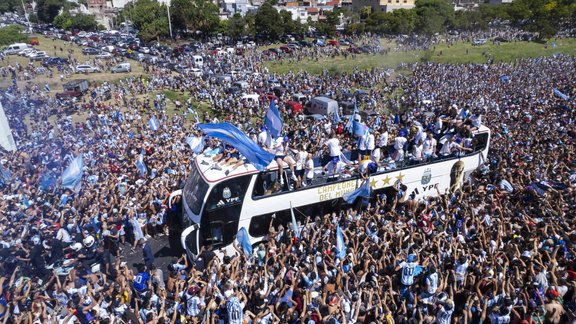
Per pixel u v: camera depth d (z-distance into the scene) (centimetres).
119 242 1759
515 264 1262
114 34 9712
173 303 1205
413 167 1770
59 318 1108
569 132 2972
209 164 1554
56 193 2058
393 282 1229
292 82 5556
